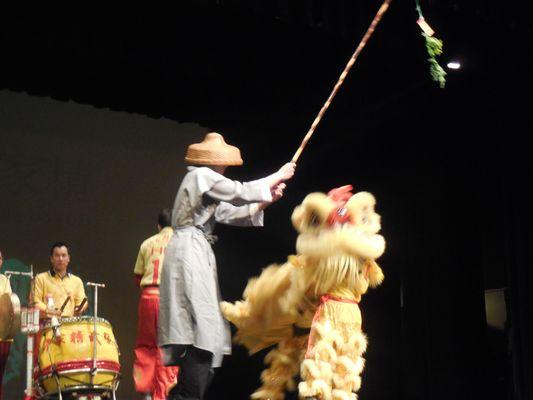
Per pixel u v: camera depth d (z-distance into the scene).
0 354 4.88
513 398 7.25
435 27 6.14
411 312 7.79
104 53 5.82
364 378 8.27
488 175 7.39
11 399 6.68
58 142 7.31
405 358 7.78
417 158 7.82
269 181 3.75
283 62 6.58
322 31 5.84
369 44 6.19
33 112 7.23
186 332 3.51
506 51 6.57
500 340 7.92
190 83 7.14
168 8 5.91
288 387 3.89
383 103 7.50
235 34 6.21
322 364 3.53
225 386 8.65
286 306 3.77
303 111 7.67
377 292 8.34
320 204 3.74
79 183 7.38
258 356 8.77
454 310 7.51
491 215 7.56
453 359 7.45
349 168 8.54
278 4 5.58
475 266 7.50
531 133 6.91
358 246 3.67
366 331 8.32
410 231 7.89
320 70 6.79
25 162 7.14
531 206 6.91
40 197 7.18
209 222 3.80
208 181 3.69
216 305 3.60
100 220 7.44
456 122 7.50
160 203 7.75
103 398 5.05
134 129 7.69
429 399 7.50
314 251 3.67
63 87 7.06
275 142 8.45
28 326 4.90
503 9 6.13
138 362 5.52
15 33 5.78
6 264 6.93
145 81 7.12
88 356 4.84
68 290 6.16
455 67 6.70
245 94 7.29
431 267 7.68
